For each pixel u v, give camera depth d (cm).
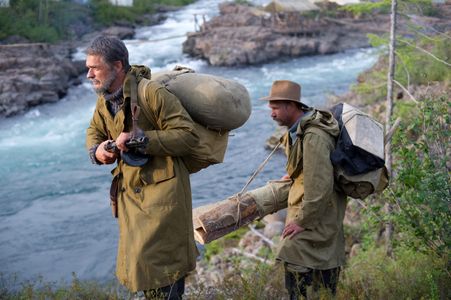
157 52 3553
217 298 428
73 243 1339
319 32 3691
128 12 4188
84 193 1652
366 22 3716
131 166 307
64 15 3744
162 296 307
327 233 365
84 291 462
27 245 1333
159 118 300
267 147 1934
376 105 1603
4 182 1739
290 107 367
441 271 438
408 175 459
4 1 3516
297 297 368
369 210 578
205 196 1619
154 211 304
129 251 308
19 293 498
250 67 3262
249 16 3772
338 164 354
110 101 308
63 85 2755
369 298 401
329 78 2906
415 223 469
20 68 2700
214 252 1159
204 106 318
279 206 405
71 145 2075
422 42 1052
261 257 1062
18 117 2400
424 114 471
